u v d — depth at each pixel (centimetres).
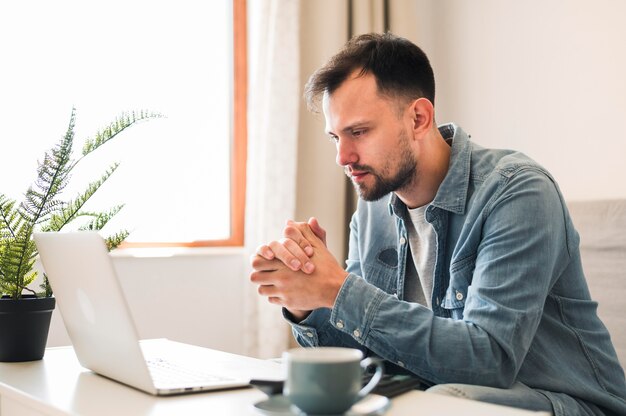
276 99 232
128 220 219
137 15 224
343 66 129
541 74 231
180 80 233
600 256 181
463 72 257
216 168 240
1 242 129
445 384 102
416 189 138
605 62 213
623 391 126
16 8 203
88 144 143
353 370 70
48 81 208
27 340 125
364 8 253
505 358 107
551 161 228
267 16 233
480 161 133
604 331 129
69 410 85
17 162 202
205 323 228
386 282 147
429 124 133
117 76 220
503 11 243
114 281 91
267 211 229
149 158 225
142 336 214
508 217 118
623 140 208
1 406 106
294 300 113
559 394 116
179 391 91
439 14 265
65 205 166
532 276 112
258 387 82
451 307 127
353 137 129
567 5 224
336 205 247
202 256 227
